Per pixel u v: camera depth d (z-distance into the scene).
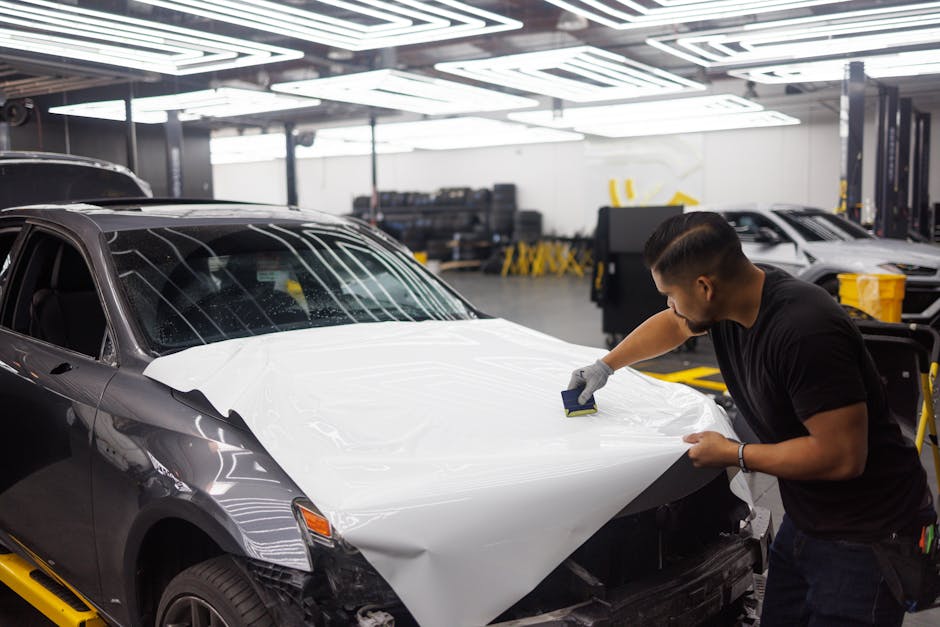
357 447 1.90
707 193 19.84
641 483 1.84
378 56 10.94
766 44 9.32
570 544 1.78
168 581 2.27
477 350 2.60
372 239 3.40
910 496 1.77
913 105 15.95
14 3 6.89
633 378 2.51
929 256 8.73
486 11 7.56
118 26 7.70
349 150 22.30
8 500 2.82
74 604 2.60
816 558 1.84
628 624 1.82
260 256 2.95
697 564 2.02
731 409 2.82
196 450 2.05
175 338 2.53
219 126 16.25
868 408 1.73
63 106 11.68
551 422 2.08
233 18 7.67
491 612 1.71
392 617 1.69
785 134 18.77
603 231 9.07
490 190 23.16
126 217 2.94
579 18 9.02
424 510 1.70
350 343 2.55
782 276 1.73
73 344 2.91
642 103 13.50
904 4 7.64
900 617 1.81
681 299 1.73
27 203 5.43
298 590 1.78
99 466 2.30
